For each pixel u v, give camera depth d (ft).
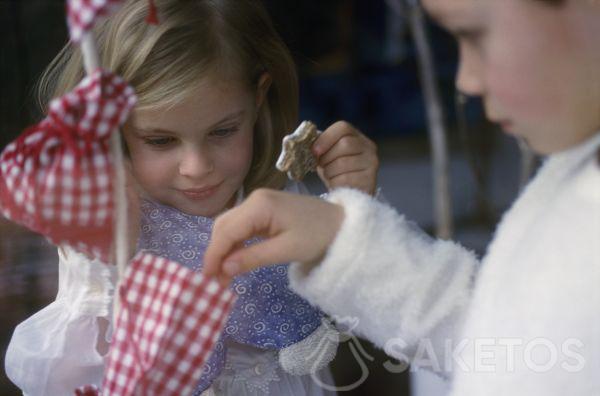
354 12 22.65
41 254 11.00
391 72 23.21
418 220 16.47
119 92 3.03
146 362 3.20
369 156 4.40
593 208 2.73
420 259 3.49
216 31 4.21
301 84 22.52
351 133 4.38
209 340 3.25
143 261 3.26
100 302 4.05
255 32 4.46
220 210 4.42
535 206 2.98
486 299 2.94
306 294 3.47
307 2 21.97
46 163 3.10
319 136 4.31
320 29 22.39
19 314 10.03
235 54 4.22
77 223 3.12
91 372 4.18
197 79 3.97
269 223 3.34
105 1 2.71
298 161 4.13
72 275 4.14
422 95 23.41
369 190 4.37
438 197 11.38
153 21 3.55
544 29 2.68
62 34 11.07
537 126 2.81
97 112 2.97
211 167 4.12
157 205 4.33
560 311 2.67
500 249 3.01
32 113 6.00
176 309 3.21
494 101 2.87
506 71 2.74
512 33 2.71
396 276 3.44
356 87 23.04
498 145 18.44
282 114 4.79
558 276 2.70
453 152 20.02
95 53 2.99
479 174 12.06
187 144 4.07
